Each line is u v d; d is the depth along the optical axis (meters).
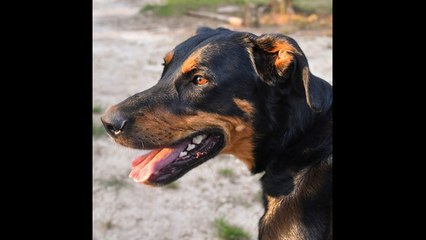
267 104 1.44
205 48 1.45
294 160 1.43
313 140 1.42
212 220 1.95
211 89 1.44
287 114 1.43
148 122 1.44
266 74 1.43
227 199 2.03
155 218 1.96
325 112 1.42
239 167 2.18
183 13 4.81
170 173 1.46
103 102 2.79
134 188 2.08
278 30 4.09
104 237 1.89
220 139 1.46
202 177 2.13
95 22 4.73
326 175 1.41
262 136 1.45
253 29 4.17
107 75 3.26
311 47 3.60
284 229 1.42
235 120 1.45
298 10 4.56
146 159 1.48
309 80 1.36
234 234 1.88
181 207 2.00
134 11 5.13
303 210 1.41
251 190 2.06
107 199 2.04
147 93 1.46
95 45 3.96
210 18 4.59
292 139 1.43
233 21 4.34
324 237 1.40
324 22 4.22
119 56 3.67
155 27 4.47
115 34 4.28
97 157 2.24
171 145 1.45
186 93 1.45
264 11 4.60
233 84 1.44
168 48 3.84
